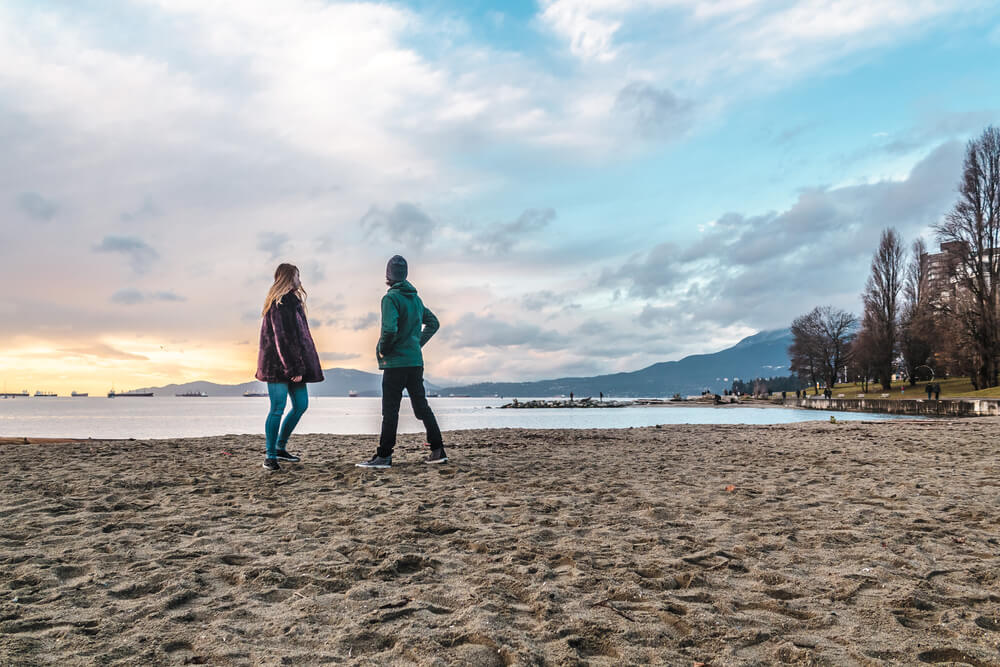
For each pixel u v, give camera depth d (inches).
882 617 105.7
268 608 107.9
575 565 135.2
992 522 178.2
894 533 163.6
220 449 402.9
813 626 102.7
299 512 190.2
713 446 429.7
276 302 292.4
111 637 94.0
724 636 97.7
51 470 286.0
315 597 113.7
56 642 91.7
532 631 98.4
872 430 615.2
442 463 310.8
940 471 290.2
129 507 199.5
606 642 94.6
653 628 99.7
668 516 188.2
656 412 2605.8
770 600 113.5
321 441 481.4
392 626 99.7
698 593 117.8
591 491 230.5
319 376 300.2
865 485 247.8
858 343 2908.5
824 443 456.4
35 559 137.3
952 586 122.5
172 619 101.8
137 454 362.9
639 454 366.6
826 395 2930.6
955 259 1968.5
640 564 135.3
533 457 344.8
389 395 297.1
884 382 2674.7
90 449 392.8
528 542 153.5
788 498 217.2
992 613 107.2
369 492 226.4
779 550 149.6
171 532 163.5
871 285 2674.7
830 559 141.3
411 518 177.8
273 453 291.6
